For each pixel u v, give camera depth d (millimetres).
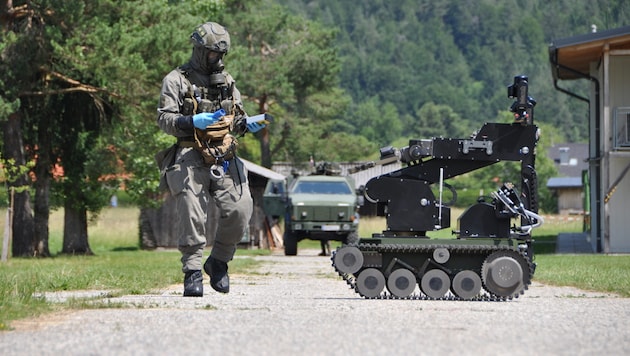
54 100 39844
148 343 7234
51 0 35906
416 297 12281
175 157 12055
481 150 12594
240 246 53250
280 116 91250
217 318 9039
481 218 12672
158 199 46812
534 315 9672
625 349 7031
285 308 10398
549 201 141875
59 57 36500
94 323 8633
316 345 7121
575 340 7496
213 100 12109
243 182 12180
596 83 44594
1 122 38094
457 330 8109
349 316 9305
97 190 42656
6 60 36281
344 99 93938
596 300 12539
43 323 8734
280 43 85938
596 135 44531
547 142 187375
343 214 38688
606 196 40062
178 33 37312
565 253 42594
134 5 37719
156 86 38000
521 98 12648
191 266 12227
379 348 6953
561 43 40656
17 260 32469
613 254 38781
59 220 67688
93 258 34969
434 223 12641
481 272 12086
